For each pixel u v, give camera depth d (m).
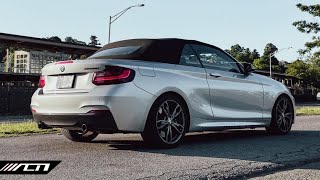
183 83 5.21
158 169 3.75
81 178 3.39
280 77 72.44
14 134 6.86
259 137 6.49
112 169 3.75
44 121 4.99
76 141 5.80
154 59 5.14
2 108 24.47
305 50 36.59
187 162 4.12
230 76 5.98
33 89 26.44
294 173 3.79
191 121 5.34
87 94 4.59
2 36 27.23
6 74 27.72
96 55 5.48
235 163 4.08
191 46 5.69
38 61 38.38
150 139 4.90
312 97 53.19
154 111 4.84
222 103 5.78
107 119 4.50
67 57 37.72
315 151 4.96
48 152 4.74
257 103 6.38
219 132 7.33
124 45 5.48
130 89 4.63
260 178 3.58
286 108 7.02
